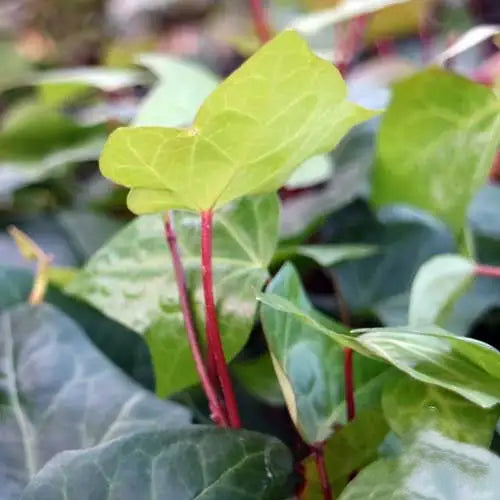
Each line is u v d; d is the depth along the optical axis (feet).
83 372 0.67
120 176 0.54
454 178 0.73
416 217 0.87
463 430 0.55
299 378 0.59
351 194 0.82
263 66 0.49
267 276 0.63
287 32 0.47
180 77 0.84
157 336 0.66
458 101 0.71
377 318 0.81
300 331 0.61
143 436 0.54
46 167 1.00
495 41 0.88
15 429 0.63
